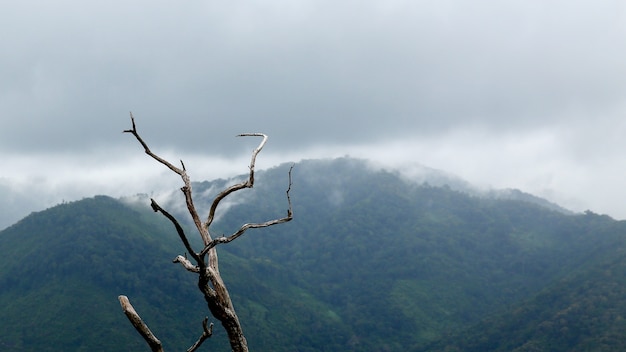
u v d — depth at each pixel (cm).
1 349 12356
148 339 411
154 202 398
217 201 484
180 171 489
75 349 12675
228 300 437
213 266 451
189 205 476
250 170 491
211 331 439
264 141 519
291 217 481
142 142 485
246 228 453
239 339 439
